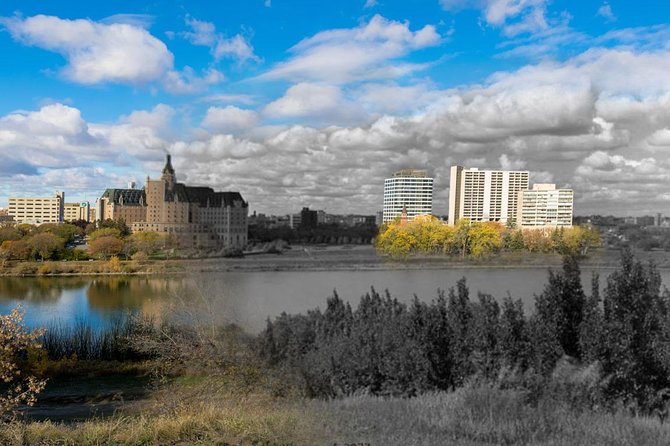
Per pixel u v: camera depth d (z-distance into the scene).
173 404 17.86
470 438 9.70
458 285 17.30
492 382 13.16
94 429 11.24
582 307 15.55
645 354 13.70
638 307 14.14
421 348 15.68
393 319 17.22
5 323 18.48
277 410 13.14
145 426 11.67
